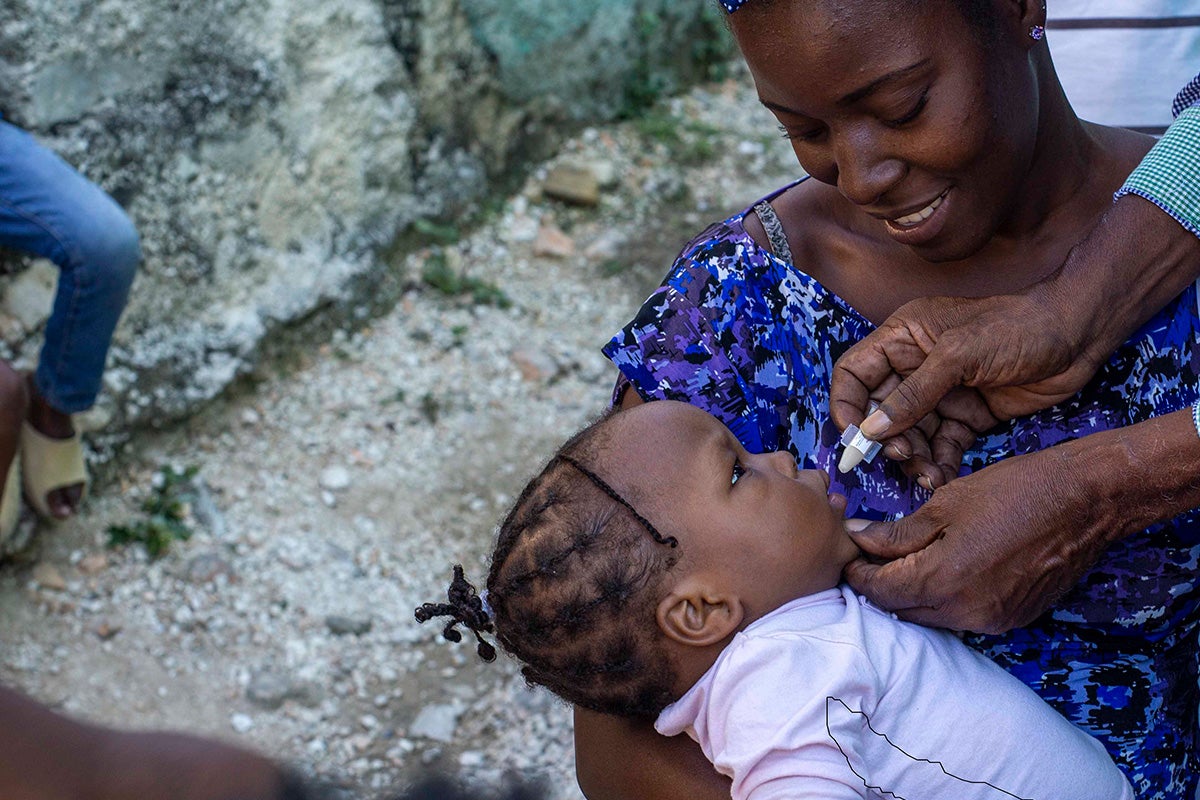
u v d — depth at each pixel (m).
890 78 1.38
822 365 1.67
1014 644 1.71
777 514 1.57
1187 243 1.56
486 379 4.87
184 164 4.30
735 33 1.42
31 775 0.78
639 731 1.66
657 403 1.61
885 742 1.51
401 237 5.18
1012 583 1.53
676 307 1.62
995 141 1.45
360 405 4.70
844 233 1.68
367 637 3.99
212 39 4.29
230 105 4.39
